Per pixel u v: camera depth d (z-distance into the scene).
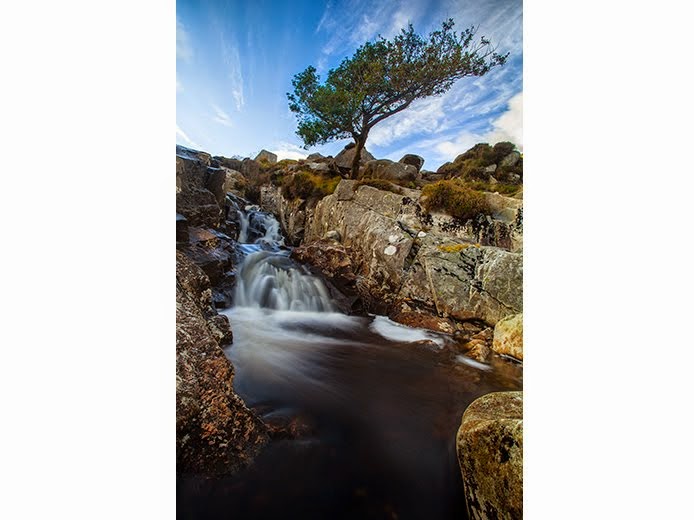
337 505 2.22
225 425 2.32
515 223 6.95
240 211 11.26
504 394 2.33
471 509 1.90
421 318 6.27
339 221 8.78
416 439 2.97
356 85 8.80
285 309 6.68
